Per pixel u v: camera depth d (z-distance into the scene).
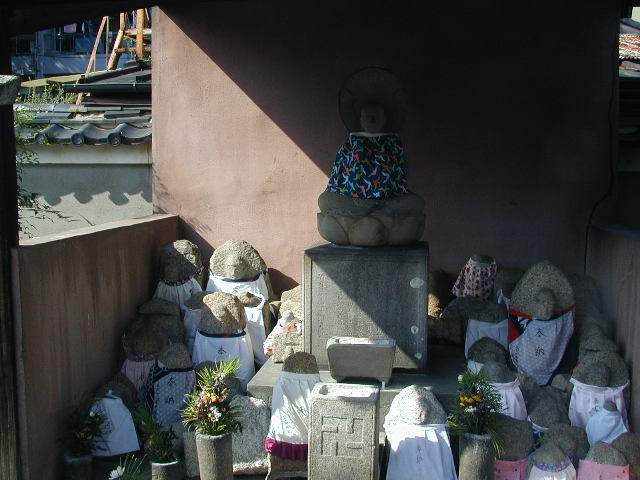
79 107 9.28
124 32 13.36
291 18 8.09
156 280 7.72
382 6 7.95
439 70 7.92
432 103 7.96
